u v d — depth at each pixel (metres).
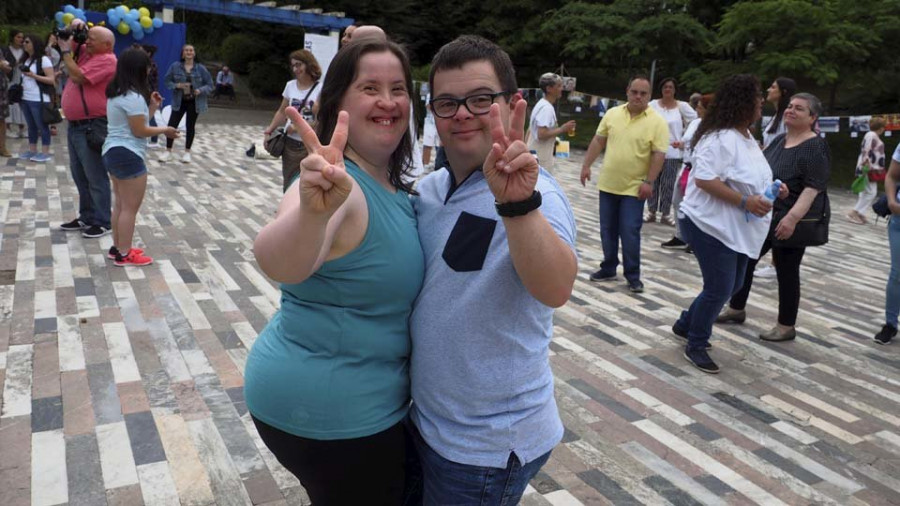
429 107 1.67
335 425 1.64
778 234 4.51
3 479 2.71
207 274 5.38
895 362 4.66
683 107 8.70
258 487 2.76
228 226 6.98
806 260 7.81
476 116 1.59
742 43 18.89
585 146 21.05
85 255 5.66
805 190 4.46
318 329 1.62
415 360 1.70
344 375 1.63
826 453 3.39
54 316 4.38
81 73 5.71
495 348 1.61
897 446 3.50
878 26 17.36
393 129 1.64
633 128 5.64
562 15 23.72
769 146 4.79
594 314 5.24
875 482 3.15
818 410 3.87
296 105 5.77
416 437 1.78
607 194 5.89
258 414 1.70
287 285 1.64
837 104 24.53
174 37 15.96
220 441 3.06
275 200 8.40
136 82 5.08
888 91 19.64
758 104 4.10
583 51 22.44
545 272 1.45
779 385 4.18
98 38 5.77
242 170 10.55
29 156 9.72
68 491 2.66
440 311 1.63
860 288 6.64
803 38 17.58
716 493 2.98
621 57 22.88
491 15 27.33
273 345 1.69
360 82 1.61
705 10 24.28
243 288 5.11
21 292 4.77
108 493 2.66
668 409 3.76
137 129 5.11
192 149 12.52
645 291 5.89
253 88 27.62
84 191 6.29
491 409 1.64
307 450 1.68
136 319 4.41
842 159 19.09
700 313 4.29
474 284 1.58
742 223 4.09
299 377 1.62
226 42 29.70
